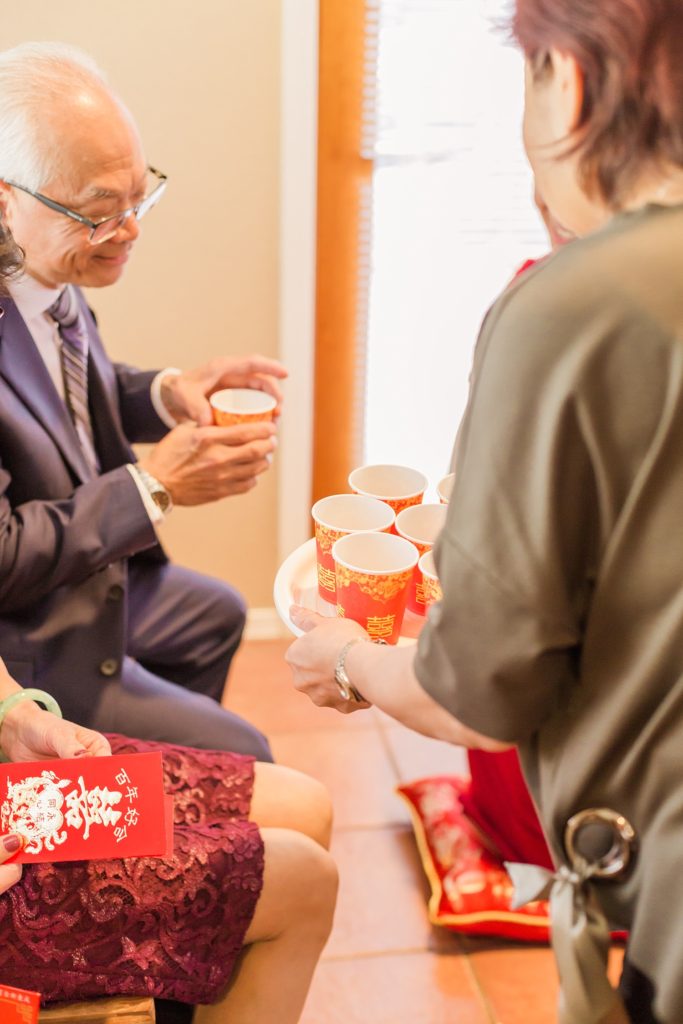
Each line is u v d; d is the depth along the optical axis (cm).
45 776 105
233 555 263
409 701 84
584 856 84
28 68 137
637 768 80
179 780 135
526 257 249
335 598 122
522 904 106
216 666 192
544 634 74
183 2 205
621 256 69
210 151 220
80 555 143
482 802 191
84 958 109
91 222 140
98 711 156
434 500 144
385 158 234
